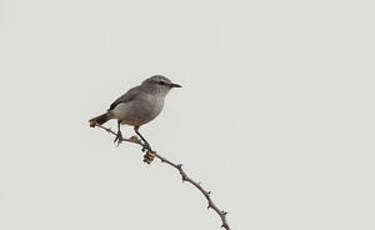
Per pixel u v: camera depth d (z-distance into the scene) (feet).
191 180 32.01
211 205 30.66
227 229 29.86
